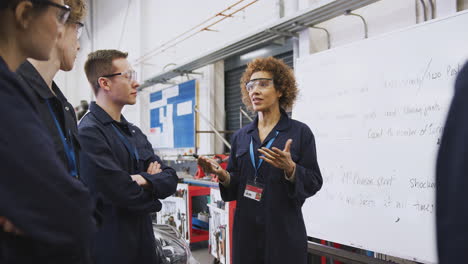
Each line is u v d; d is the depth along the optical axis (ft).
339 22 7.91
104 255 3.62
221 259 8.20
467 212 1.13
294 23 7.79
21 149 1.48
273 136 4.35
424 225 4.91
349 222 5.96
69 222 1.63
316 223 6.52
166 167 4.69
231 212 7.81
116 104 4.48
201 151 13.39
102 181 3.66
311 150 4.25
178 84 14.58
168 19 16.10
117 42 21.11
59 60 3.12
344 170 6.10
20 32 1.71
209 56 10.78
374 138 5.65
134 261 3.78
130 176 3.87
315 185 4.05
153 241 4.14
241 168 4.50
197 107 13.41
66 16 1.90
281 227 3.96
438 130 4.81
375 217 5.56
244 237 4.20
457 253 1.13
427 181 4.91
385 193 5.44
